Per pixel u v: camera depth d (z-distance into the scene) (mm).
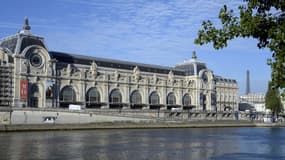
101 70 157000
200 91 190750
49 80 135375
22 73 128125
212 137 84438
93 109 132625
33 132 96250
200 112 175875
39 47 133875
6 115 107750
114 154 50375
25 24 135500
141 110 150750
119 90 159375
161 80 176250
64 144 63156
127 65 170875
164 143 67250
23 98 126562
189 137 83625
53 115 116812
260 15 17094
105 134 90438
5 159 45125
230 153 52906
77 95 144625
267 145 65375
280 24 16703
